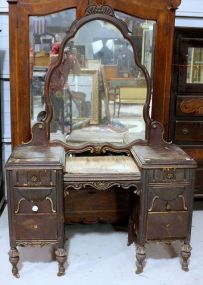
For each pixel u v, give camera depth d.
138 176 1.86
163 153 1.98
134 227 2.11
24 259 2.09
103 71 2.11
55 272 1.97
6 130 2.75
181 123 2.44
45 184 1.80
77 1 2.00
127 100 2.14
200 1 2.67
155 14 2.06
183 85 2.38
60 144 2.12
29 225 1.84
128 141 2.17
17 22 1.99
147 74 2.08
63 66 2.06
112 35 2.05
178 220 1.90
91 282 1.89
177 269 2.01
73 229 2.46
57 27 2.04
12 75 2.06
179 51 2.32
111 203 2.38
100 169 1.93
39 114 2.12
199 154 2.51
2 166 2.75
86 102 2.13
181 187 1.86
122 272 1.98
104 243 2.28
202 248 2.23
